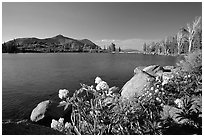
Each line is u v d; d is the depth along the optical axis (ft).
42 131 8.23
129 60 132.77
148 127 10.93
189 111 13.55
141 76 24.03
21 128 7.92
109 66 89.30
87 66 90.79
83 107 10.88
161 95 13.74
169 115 13.44
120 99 11.35
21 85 45.47
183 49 189.37
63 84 46.16
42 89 40.98
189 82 18.58
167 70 36.55
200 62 20.44
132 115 10.88
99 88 11.27
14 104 30.35
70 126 11.03
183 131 11.94
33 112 21.48
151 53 278.26
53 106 21.26
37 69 78.79
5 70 75.87
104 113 10.46
